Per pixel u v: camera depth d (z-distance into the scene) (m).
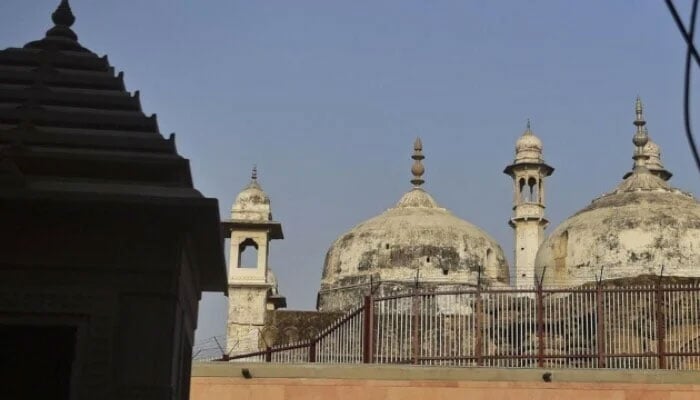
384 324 21.02
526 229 43.25
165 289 8.09
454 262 39.12
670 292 20.80
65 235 8.05
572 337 21.14
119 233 8.12
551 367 19.58
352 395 19.02
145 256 8.12
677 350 20.47
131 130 8.86
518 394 19.00
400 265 38.97
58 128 8.72
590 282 31.80
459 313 21.39
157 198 7.99
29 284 7.96
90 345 7.94
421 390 19.00
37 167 8.30
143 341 8.00
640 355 19.88
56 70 9.23
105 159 8.36
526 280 40.81
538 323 20.39
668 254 31.97
